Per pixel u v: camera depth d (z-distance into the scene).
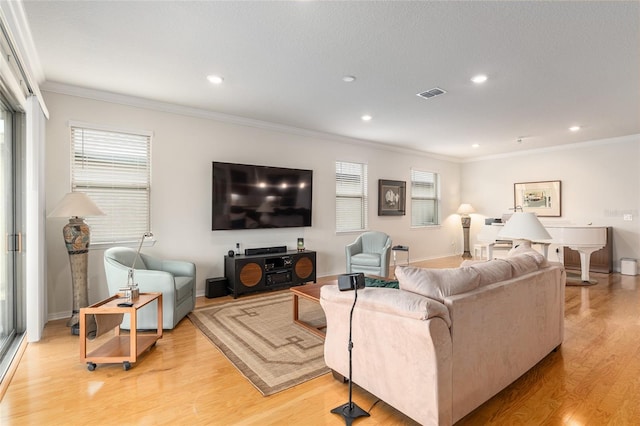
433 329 1.54
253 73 3.18
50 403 1.95
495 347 1.93
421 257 7.31
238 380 2.22
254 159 4.85
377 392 1.84
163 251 4.10
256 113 4.46
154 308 3.02
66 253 3.51
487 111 4.34
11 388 2.11
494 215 7.59
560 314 2.66
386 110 4.30
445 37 2.50
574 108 4.19
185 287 3.38
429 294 1.74
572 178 6.44
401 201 6.84
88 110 3.62
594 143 6.16
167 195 4.12
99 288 3.69
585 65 2.96
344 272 5.91
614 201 5.96
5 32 2.06
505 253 6.26
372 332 1.85
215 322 3.34
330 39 2.54
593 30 2.39
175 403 1.96
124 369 2.36
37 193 2.84
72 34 2.47
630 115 4.49
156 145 4.05
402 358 1.69
